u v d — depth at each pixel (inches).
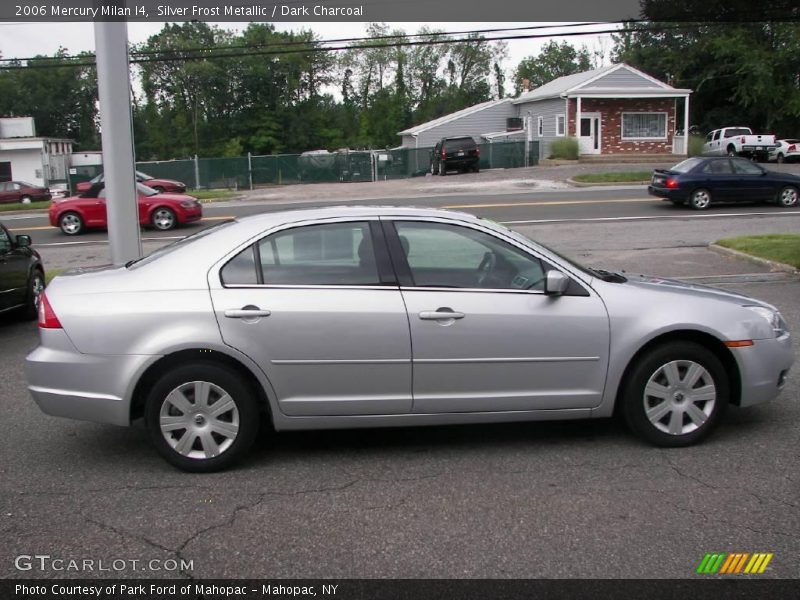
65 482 186.1
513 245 198.4
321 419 191.9
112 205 394.3
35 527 162.2
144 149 2819.9
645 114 1704.0
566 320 193.8
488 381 193.8
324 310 187.2
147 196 861.8
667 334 199.6
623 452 200.5
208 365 186.2
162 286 188.4
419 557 147.9
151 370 187.2
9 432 223.5
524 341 192.7
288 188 1462.8
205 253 191.8
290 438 215.8
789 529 156.9
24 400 255.4
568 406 197.9
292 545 153.3
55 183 2169.0
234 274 189.6
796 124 1955.0
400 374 190.9
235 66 2657.5
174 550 151.8
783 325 211.6
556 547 150.9
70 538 157.2
